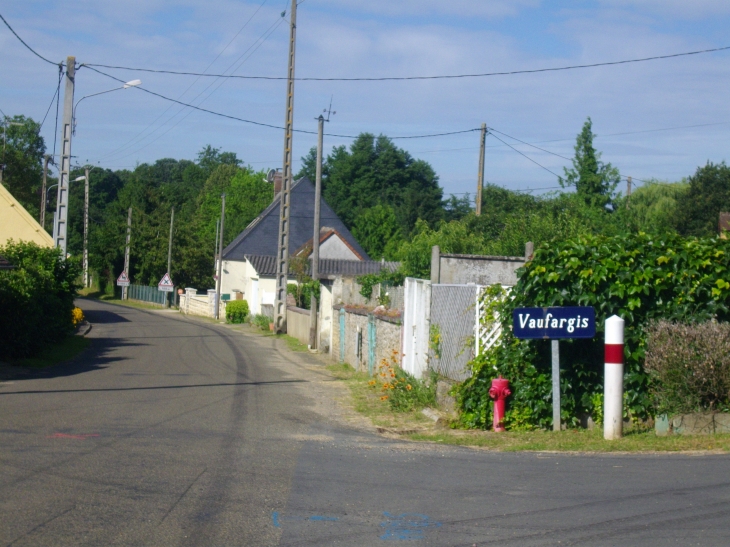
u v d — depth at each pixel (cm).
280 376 1642
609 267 901
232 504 578
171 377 1535
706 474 666
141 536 499
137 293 6894
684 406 859
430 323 1190
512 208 2830
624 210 3009
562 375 931
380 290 1814
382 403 1218
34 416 972
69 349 2130
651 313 905
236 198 8125
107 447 784
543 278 918
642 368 898
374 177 7388
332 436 901
